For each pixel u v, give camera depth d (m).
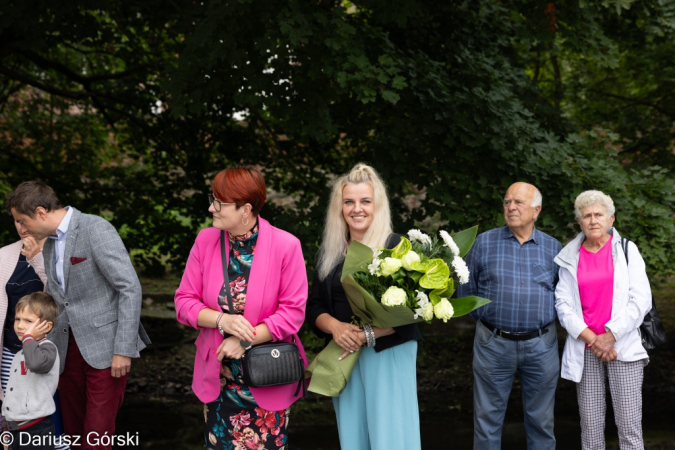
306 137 6.87
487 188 6.07
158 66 7.80
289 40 5.48
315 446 5.67
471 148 6.16
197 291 3.22
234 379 3.14
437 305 2.96
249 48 5.72
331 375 3.23
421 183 6.25
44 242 3.47
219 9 5.38
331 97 5.89
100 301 3.49
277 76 5.83
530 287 3.97
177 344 9.05
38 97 9.70
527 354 3.97
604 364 3.99
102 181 9.35
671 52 9.38
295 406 7.07
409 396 3.27
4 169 9.08
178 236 8.44
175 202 8.58
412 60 6.10
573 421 6.51
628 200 5.95
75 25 7.02
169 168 8.77
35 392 3.33
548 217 5.94
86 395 3.57
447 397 7.56
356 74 5.40
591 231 3.88
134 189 8.83
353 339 3.19
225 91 5.87
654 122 10.03
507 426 6.26
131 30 8.38
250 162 8.21
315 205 6.24
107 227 3.51
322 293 3.39
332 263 3.34
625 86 10.44
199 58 5.57
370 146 6.64
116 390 3.54
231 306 3.09
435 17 7.25
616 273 3.87
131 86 8.61
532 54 9.27
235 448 3.15
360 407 3.35
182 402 7.29
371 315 3.09
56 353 3.32
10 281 3.50
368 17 7.04
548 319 3.99
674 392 7.53
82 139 9.57
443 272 2.97
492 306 4.01
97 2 6.63
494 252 4.06
